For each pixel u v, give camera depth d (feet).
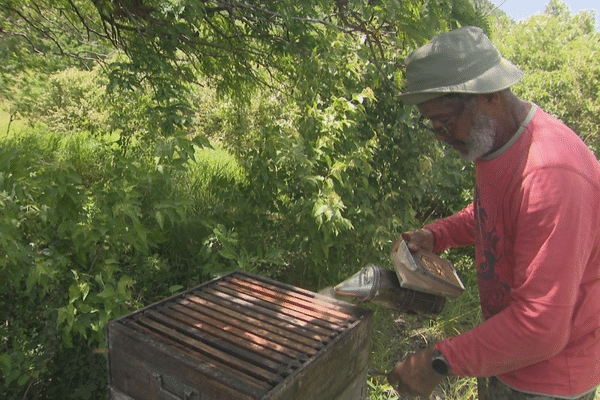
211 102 24.98
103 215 7.48
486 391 5.01
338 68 10.39
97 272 7.68
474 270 13.20
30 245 6.72
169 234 10.88
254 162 9.70
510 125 4.17
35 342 6.93
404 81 10.82
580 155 3.87
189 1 8.91
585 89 24.21
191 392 4.17
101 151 14.49
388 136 11.24
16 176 6.86
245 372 4.11
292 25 10.52
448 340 4.35
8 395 6.67
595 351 4.31
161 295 9.41
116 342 4.75
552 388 4.30
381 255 10.77
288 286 5.91
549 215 3.70
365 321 5.13
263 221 10.86
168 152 8.42
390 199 11.59
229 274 6.24
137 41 10.79
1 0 12.98
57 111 26.13
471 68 4.03
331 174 9.68
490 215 4.40
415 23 8.57
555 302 3.65
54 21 14.53
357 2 9.11
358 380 5.33
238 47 13.05
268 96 14.79
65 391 7.05
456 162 13.51
